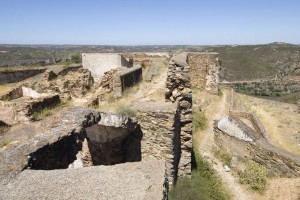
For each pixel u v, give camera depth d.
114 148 9.39
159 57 36.12
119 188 4.21
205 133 14.79
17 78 25.23
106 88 17.41
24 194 4.05
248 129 11.86
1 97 15.64
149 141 8.63
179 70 9.16
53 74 23.53
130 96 14.65
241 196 9.41
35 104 11.91
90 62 26.16
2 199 3.93
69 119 7.05
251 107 22.14
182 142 9.33
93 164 9.88
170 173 8.34
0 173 4.57
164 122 8.29
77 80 20.41
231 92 25.45
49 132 6.18
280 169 10.07
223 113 18.77
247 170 10.55
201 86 23.22
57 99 13.73
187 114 9.26
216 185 9.80
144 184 4.32
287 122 18.80
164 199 4.21
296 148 14.90
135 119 8.73
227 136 12.40
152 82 20.25
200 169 10.45
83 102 14.15
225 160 11.82
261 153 10.80
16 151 5.16
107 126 8.52
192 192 8.48
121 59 25.91
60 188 4.20
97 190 4.16
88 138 9.54
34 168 5.14
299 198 8.52
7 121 11.31
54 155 5.76
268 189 9.55
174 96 9.22
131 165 4.91
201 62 22.80
